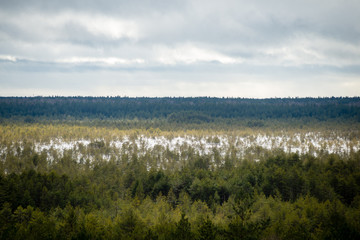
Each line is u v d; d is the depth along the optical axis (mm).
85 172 123000
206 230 38781
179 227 42438
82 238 43188
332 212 52094
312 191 84312
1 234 45938
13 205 77562
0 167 133000
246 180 93625
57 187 90375
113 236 46250
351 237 38781
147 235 43375
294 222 48719
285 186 86312
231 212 65312
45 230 48969
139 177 106375
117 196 89250
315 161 132750
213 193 85938
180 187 94188
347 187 85312
